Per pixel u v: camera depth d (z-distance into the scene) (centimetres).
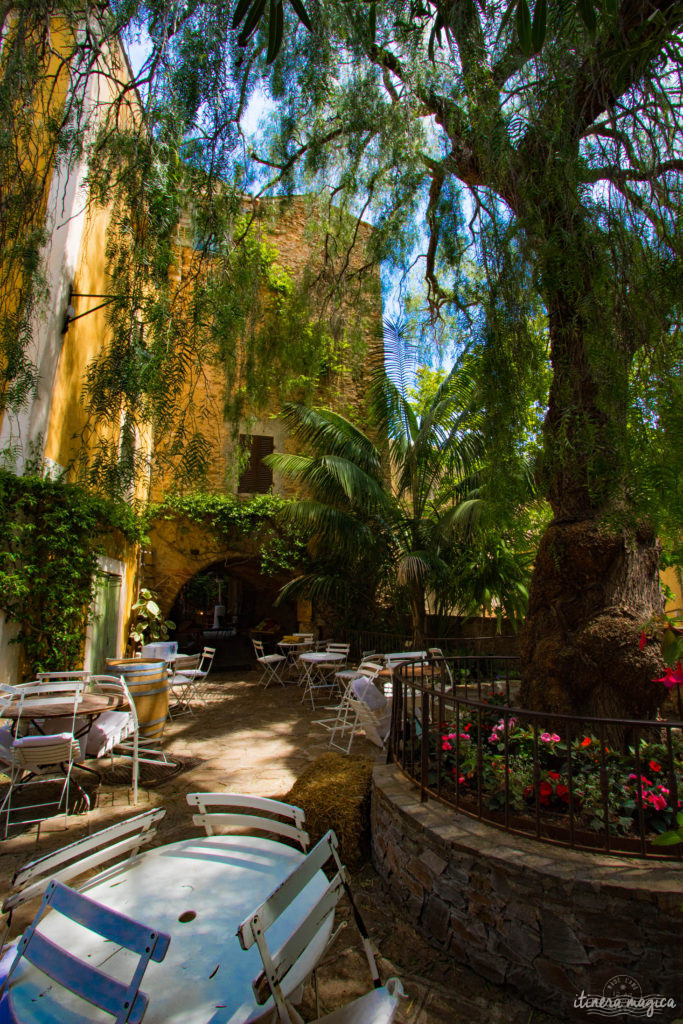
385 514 951
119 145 412
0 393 414
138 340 394
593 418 307
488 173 318
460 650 848
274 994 134
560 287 288
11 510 546
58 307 622
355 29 392
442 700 298
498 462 328
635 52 264
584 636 351
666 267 266
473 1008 221
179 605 1609
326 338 766
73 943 163
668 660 212
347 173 574
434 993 229
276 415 1029
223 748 573
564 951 218
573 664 352
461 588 869
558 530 371
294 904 183
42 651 577
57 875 182
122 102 421
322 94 450
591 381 305
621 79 285
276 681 990
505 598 848
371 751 554
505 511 345
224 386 611
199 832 376
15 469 555
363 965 247
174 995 140
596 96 295
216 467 1055
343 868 179
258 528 1062
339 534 935
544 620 376
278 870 205
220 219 400
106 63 395
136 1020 118
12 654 553
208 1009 136
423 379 1093
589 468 293
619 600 354
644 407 270
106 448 394
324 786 364
